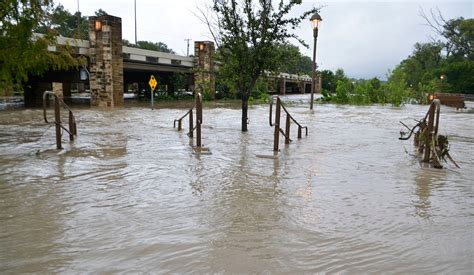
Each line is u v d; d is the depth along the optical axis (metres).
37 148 10.03
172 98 39.78
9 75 11.98
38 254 3.94
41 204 5.50
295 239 4.36
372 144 11.32
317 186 6.59
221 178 7.06
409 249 4.16
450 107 34.06
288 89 80.50
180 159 8.74
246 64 13.62
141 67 34.66
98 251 4.00
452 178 7.28
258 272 3.61
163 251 4.02
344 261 3.86
